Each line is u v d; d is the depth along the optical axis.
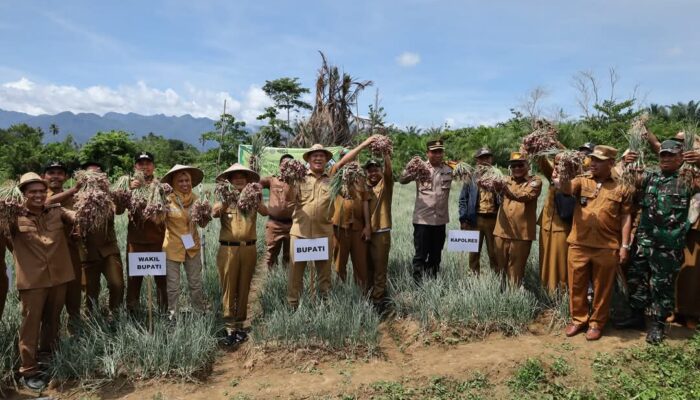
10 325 5.33
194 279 5.91
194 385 4.68
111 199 5.22
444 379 4.60
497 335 5.54
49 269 4.80
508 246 6.16
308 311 5.61
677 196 5.02
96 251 5.79
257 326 5.65
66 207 5.71
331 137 16.81
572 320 5.53
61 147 35.44
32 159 32.12
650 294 5.38
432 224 6.57
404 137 26.83
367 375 4.77
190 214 5.70
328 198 5.93
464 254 8.09
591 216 5.19
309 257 5.73
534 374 4.57
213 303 6.50
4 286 5.11
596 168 5.25
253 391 4.54
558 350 5.07
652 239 5.16
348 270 7.33
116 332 5.32
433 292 5.98
